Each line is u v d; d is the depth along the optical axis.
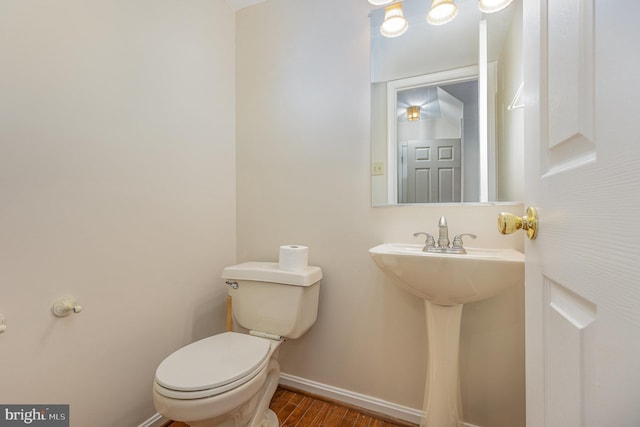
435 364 1.15
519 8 1.18
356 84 1.47
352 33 1.48
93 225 1.08
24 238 0.90
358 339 1.46
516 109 1.19
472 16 1.27
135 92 1.24
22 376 0.90
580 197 0.42
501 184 1.21
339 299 1.50
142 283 1.26
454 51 1.30
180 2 1.45
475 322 1.24
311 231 1.57
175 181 1.42
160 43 1.35
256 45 1.72
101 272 1.11
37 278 0.93
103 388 1.11
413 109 1.37
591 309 0.39
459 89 1.29
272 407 1.46
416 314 1.35
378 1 1.24
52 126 0.97
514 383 1.19
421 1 1.35
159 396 0.93
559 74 0.49
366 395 1.45
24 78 0.90
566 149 0.47
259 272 1.38
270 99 1.68
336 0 1.52
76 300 1.03
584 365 0.41
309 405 1.48
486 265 0.95
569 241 0.45
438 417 1.12
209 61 1.61
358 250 1.46
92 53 1.08
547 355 0.54
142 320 1.26
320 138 1.55
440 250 1.14
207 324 1.59
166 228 1.37
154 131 1.32
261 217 1.70
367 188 1.45
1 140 0.85
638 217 0.30
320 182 1.55
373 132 1.44
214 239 1.64
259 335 1.40
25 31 0.90
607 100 0.36
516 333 1.19
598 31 0.38
